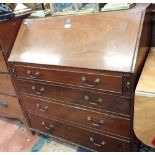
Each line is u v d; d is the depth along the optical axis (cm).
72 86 132
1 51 155
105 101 123
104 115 129
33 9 182
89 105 132
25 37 153
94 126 139
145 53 135
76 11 146
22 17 161
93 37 125
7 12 152
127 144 130
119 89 113
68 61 127
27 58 145
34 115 174
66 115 150
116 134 131
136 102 106
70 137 162
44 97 154
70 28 137
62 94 141
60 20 143
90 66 117
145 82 108
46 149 173
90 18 131
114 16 123
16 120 218
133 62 107
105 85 117
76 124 149
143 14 115
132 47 111
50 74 138
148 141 114
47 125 171
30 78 152
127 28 116
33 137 190
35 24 152
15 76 161
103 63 114
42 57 139
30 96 164
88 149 157
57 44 137
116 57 113
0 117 227
